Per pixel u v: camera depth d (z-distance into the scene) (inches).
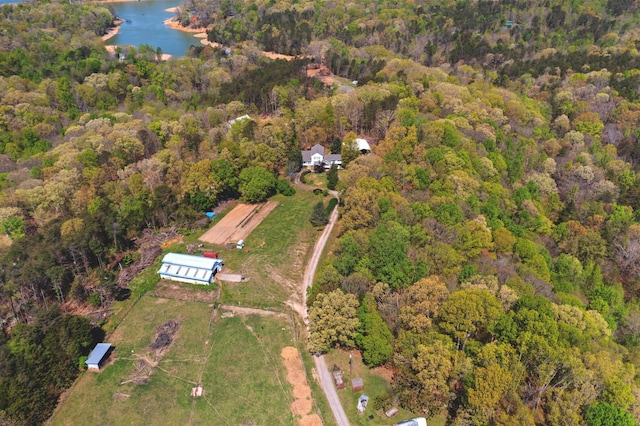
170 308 4220.0
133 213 5157.5
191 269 4534.9
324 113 7106.3
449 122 6540.4
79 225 4692.4
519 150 6722.4
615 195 6136.8
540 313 3383.4
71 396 3393.2
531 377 3171.8
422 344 3390.7
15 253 4318.4
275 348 3801.7
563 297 3988.7
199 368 3619.6
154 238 5226.4
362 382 3513.8
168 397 3388.3
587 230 5177.2
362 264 4178.2
